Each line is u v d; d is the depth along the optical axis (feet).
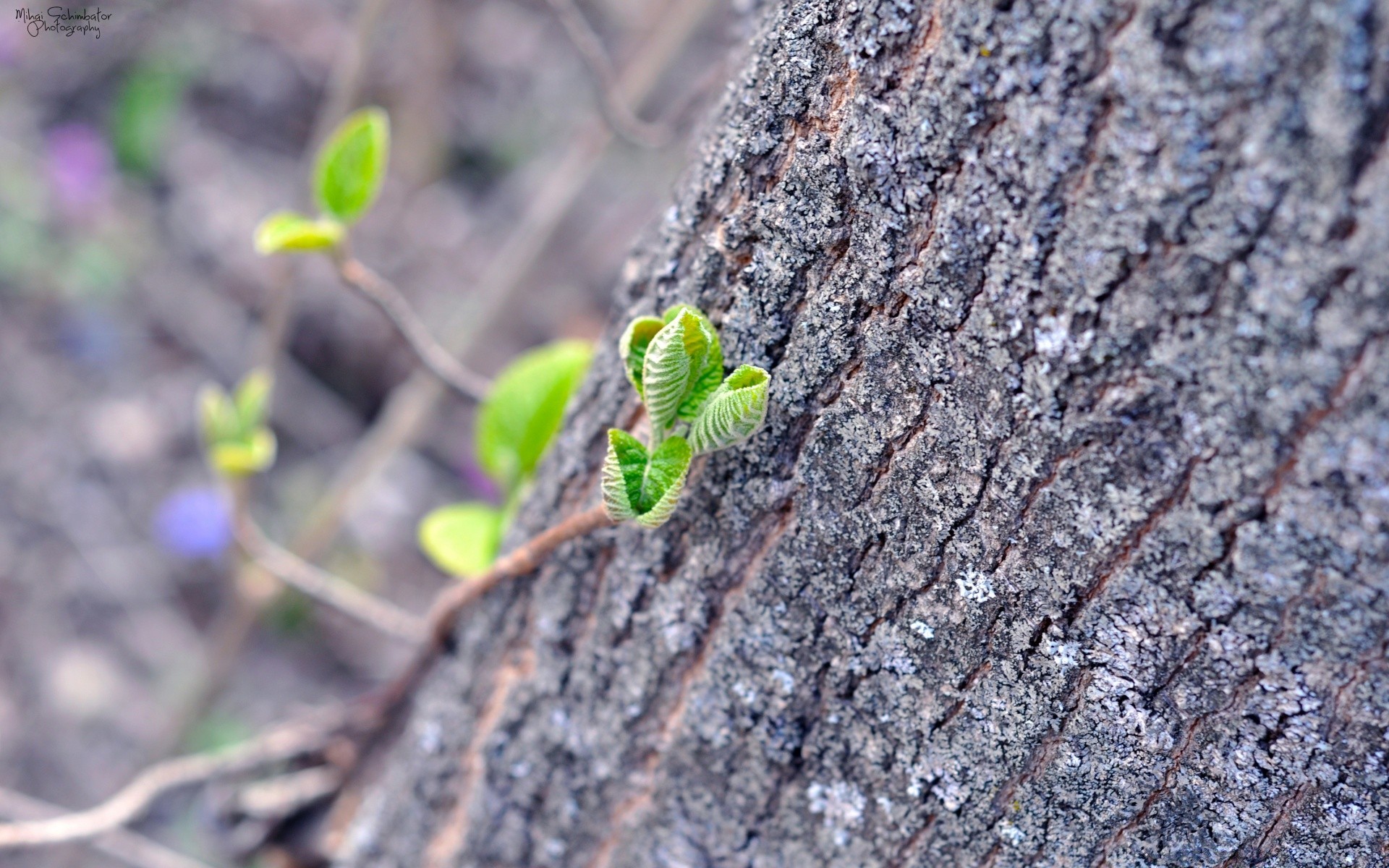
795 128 1.58
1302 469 1.50
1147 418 1.53
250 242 3.69
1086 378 1.53
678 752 1.70
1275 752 1.56
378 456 2.44
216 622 2.97
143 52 3.76
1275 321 1.49
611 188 3.84
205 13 3.87
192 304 3.58
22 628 3.11
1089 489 1.55
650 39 2.54
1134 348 1.52
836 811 1.67
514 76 4.21
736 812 1.69
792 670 1.65
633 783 1.73
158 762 2.68
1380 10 1.35
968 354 1.56
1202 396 1.51
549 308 3.67
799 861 1.69
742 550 1.65
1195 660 1.55
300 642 3.24
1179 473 1.53
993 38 1.52
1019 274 1.53
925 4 1.54
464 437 3.54
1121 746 1.58
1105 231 1.51
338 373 3.55
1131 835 1.60
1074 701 1.59
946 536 1.59
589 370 1.71
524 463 1.85
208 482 3.42
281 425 3.43
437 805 1.82
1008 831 1.62
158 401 3.50
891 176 1.55
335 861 1.93
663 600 1.68
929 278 1.56
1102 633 1.57
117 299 3.58
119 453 3.39
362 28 2.26
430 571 3.40
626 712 1.71
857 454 1.59
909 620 1.61
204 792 2.51
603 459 1.70
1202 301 1.50
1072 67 1.51
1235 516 1.52
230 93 3.96
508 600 1.77
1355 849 1.56
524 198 3.95
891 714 1.63
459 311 3.48
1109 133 1.50
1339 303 1.48
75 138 3.67
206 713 2.88
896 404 1.58
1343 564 1.51
